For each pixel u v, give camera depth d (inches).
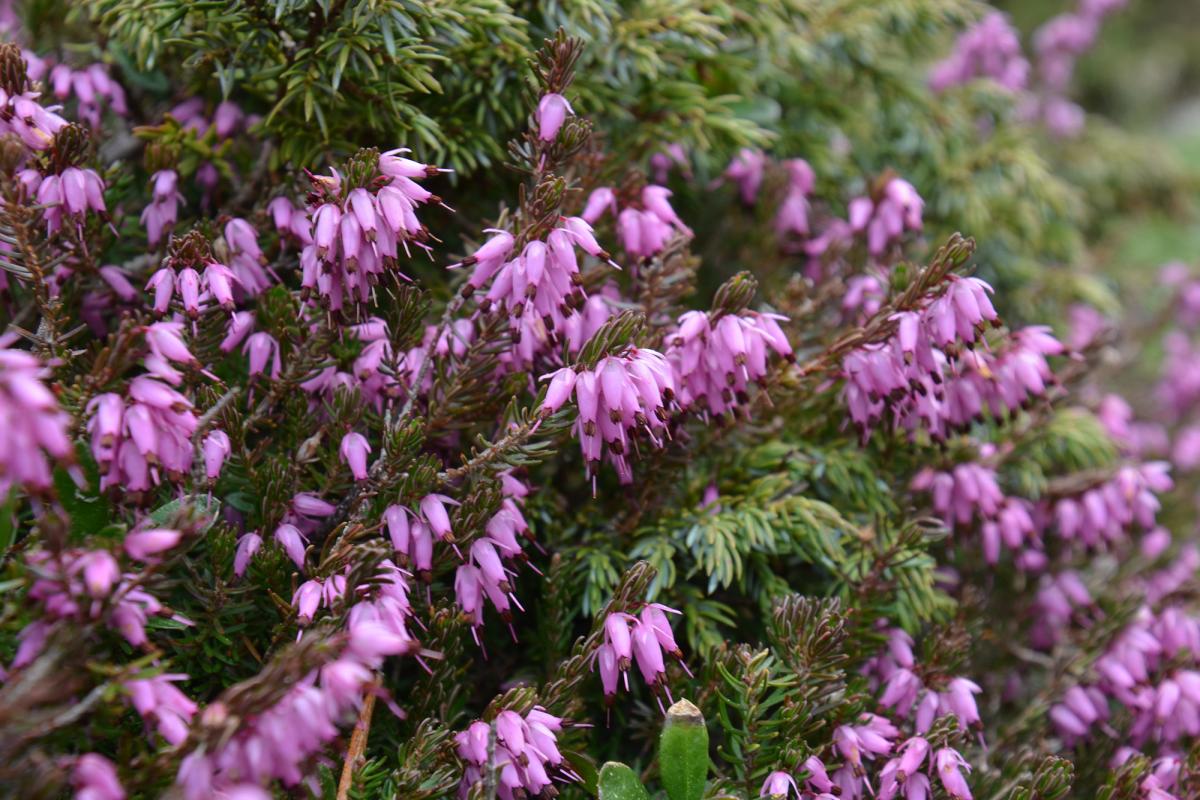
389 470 88.1
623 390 80.3
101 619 67.7
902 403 101.0
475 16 111.9
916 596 113.9
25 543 80.0
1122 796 100.7
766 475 118.2
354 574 76.0
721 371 93.5
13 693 65.1
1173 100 387.5
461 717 101.0
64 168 88.2
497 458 86.3
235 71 111.4
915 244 150.7
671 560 108.6
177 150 102.8
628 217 106.7
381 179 80.4
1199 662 117.1
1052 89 220.8
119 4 110.7
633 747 107.4
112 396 70.3
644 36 126.2
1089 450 145.0
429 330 100.9
